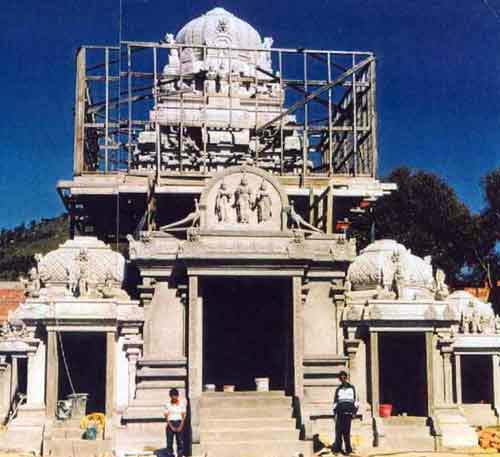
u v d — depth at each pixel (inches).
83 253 1455.5
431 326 1369.3
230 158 2095.2
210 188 1403.8
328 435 1314.0
